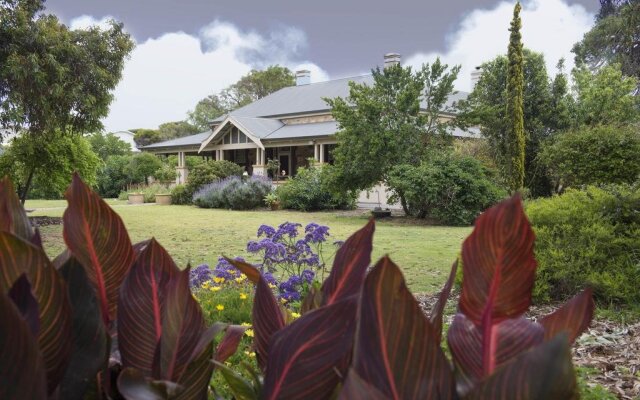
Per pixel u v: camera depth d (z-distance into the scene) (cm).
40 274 68
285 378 74
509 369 59
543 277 505
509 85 1662
